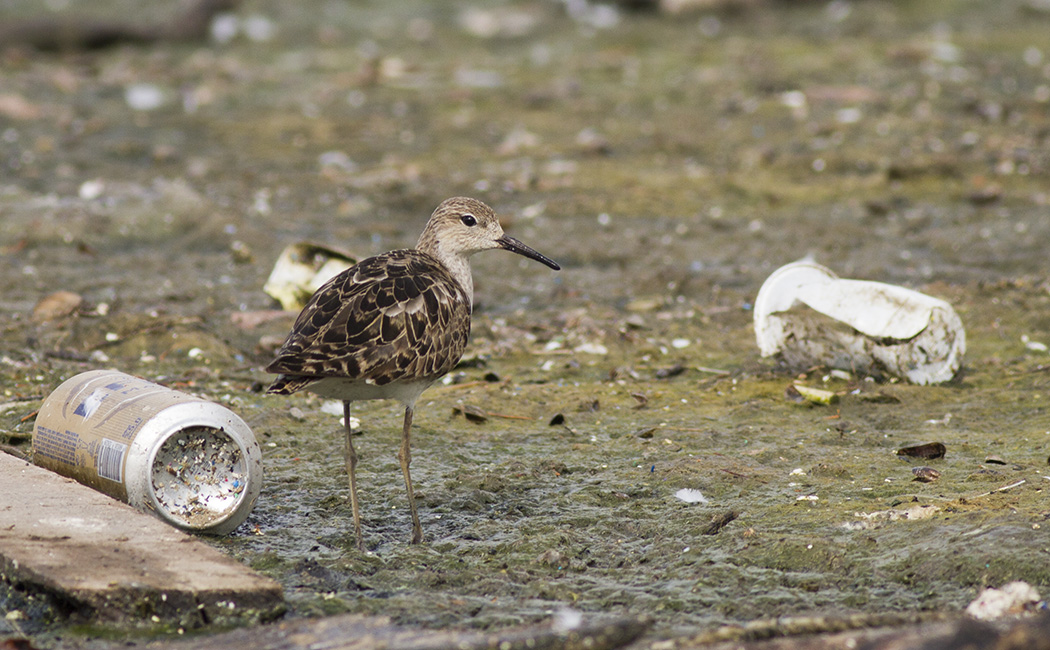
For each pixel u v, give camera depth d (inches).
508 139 863.7
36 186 722.8
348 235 653.9
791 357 462.6
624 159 816.3
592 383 456.8
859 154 800.9
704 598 275.6
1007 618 238.5
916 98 938.7
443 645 239.0
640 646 240.2
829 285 454.6
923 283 578.6
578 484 354.0
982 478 342.3
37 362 457.1
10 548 275.1
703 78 1020.5
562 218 695.1
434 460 376.2
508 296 573.3
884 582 279.0
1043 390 431.5
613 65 1075.3
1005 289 559.5
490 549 309.9
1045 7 1332.4
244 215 685.3
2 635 257.0
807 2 1337.4
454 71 1066.7
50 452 330.0
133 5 1300.4
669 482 351.3
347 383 305.3
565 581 288.5
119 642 254.4
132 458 306.0
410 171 772.0
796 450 376.2
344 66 1089.4
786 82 989.2
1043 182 745.0
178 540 287.4
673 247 643.5
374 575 293.9
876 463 362.9
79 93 961.5
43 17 1137.4
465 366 474.0
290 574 293.3
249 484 315.0
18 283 561.0
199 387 437.7
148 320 504.1
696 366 474.9
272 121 901.8
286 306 537.6
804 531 310.2
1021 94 955.3
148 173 761.0
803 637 236.5
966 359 475.2
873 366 452.8
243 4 1309.1
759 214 702.5
